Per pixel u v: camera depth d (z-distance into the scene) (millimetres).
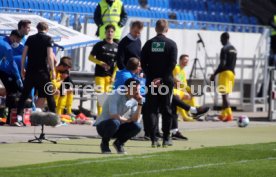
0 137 42250
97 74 50625
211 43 71500
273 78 60188
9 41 49500
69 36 53875
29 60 46531
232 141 44531
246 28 75375
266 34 75000
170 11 77625
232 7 83750
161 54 40750
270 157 37250
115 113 36812
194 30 70312
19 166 32250
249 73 72875
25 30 49281
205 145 42188
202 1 81125
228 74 58312
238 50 74250
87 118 53406
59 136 43938
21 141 40938
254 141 44812
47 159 34781
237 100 71000
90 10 70000
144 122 42438
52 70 46625
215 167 33656
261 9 85750
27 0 65688
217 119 58250
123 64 44500
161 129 44312
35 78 46438
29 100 49000
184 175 31344
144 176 30703
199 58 69875
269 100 60062
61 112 51938
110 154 37094
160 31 41156
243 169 33312
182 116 56562
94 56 50500
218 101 67250
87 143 41344
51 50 46438
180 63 52781
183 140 44375
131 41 44531
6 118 49250
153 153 37688
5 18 53156
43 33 46562
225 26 73312
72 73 55938
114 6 56938
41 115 40062
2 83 51438
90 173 30875
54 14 60531
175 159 35656
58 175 30125
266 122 58531
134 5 74625
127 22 61938
